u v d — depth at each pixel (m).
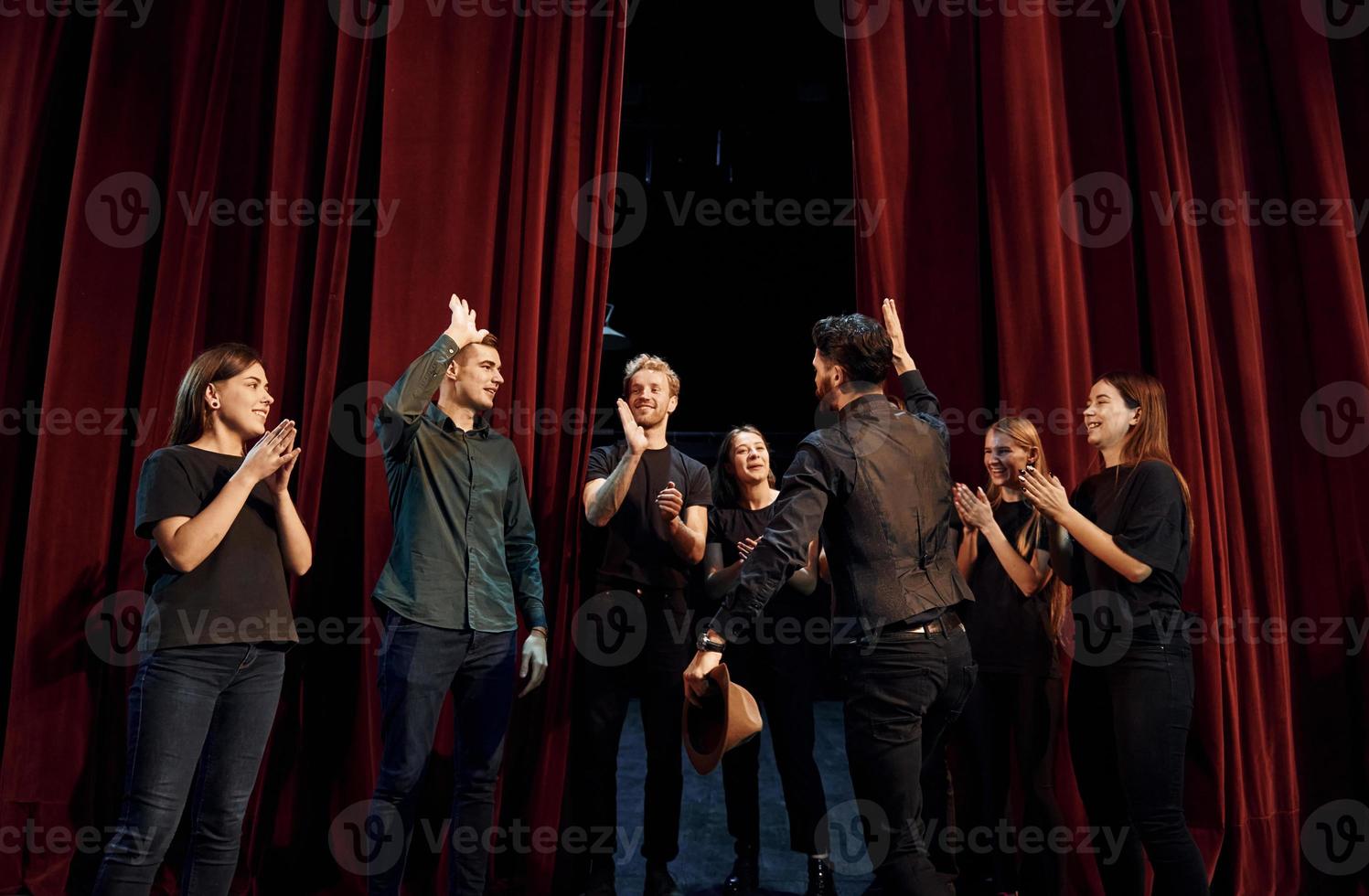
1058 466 2.20
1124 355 2.30
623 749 3.62
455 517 1.90
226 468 1.71
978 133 2.39
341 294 2.26
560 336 2.28
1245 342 2.33
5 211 2.36
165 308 2.29
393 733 1.79
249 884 2.11
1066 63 2.41
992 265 2.28
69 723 2.16
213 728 1.67
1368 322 2.42
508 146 2.35
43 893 2.05
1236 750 2.16
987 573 2.03
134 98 2.39
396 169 2.29
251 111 2.43
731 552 2.27
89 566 2.22
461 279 2.27
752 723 1.62
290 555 1.77
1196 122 2.43
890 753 1.52
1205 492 2.21
